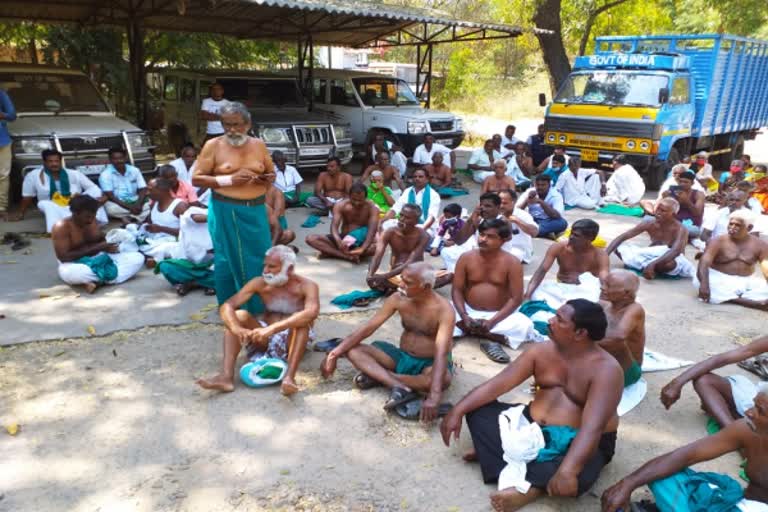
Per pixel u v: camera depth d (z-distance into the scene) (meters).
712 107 12.69
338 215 6.84
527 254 6.92
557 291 5.39
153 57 15.06
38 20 11.45
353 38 14.52
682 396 4.18
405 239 6.02
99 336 4.74
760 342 3.61
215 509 2.95
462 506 3.02
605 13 18.16
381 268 6.71
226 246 4.67
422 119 11.97
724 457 3.48
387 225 6.93
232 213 4.58
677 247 6.46
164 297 5.59
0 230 7.59
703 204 8.18
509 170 11.70
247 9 11.31
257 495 3.05
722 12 19.88
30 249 6.89
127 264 5.93
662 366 4.52
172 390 4.00
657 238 6.70
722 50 12.23
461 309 4.80
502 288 4.81
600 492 3.15
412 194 7.55
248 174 4.45
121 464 3.25
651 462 2.84
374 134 12.34
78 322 4.98
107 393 3.94
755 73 14.07
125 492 3.04
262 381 4.02
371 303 5.64
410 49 28.42
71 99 9.44
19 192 8.73
